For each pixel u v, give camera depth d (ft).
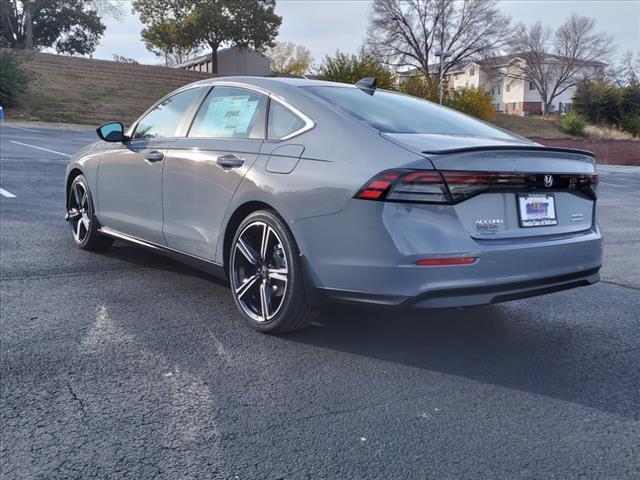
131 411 8.76
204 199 13.03
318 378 10.05
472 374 10.39
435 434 8.34
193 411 8.81
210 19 180.14
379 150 10.25
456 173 9.81
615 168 81.66
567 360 11.13
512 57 248.32
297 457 7.68
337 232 10.31
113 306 13.47
